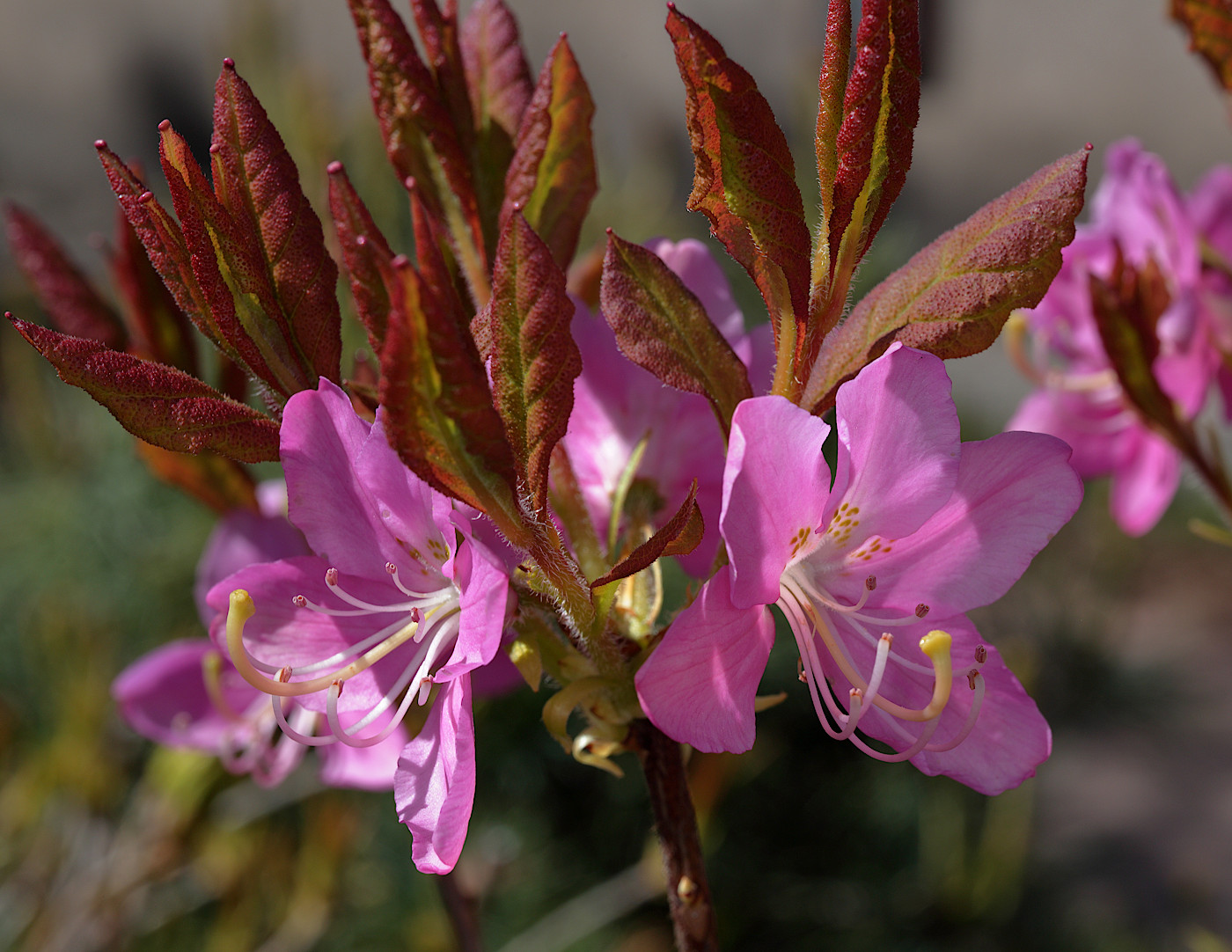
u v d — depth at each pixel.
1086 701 1.10
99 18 1.91
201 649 0.37
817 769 0.96
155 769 0.51
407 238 0.79
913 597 0.28
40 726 0.77
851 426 0.27
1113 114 1.95
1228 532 0.35
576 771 0.88
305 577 0.28
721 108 0.26
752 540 0.26
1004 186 1.81
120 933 0.57
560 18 1.52
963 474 0.27
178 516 0.88
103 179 1.65
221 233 0.27
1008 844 0.89
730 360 0.27
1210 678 1.42
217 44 0.90
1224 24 0.35
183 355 0.33
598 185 0.29
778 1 1.47
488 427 0.25
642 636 0.28
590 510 0.30
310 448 0.27
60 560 0.87
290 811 0.74
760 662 0.26
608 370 0.30
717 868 0.91
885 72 0.26
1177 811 1.26
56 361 0.26
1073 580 1.13
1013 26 2.02
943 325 0.27
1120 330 0.35
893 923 0.92
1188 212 0.38
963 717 0.27
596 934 0.85
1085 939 1.03
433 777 0.26
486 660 0.25
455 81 0.30
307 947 0.69
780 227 0.26
